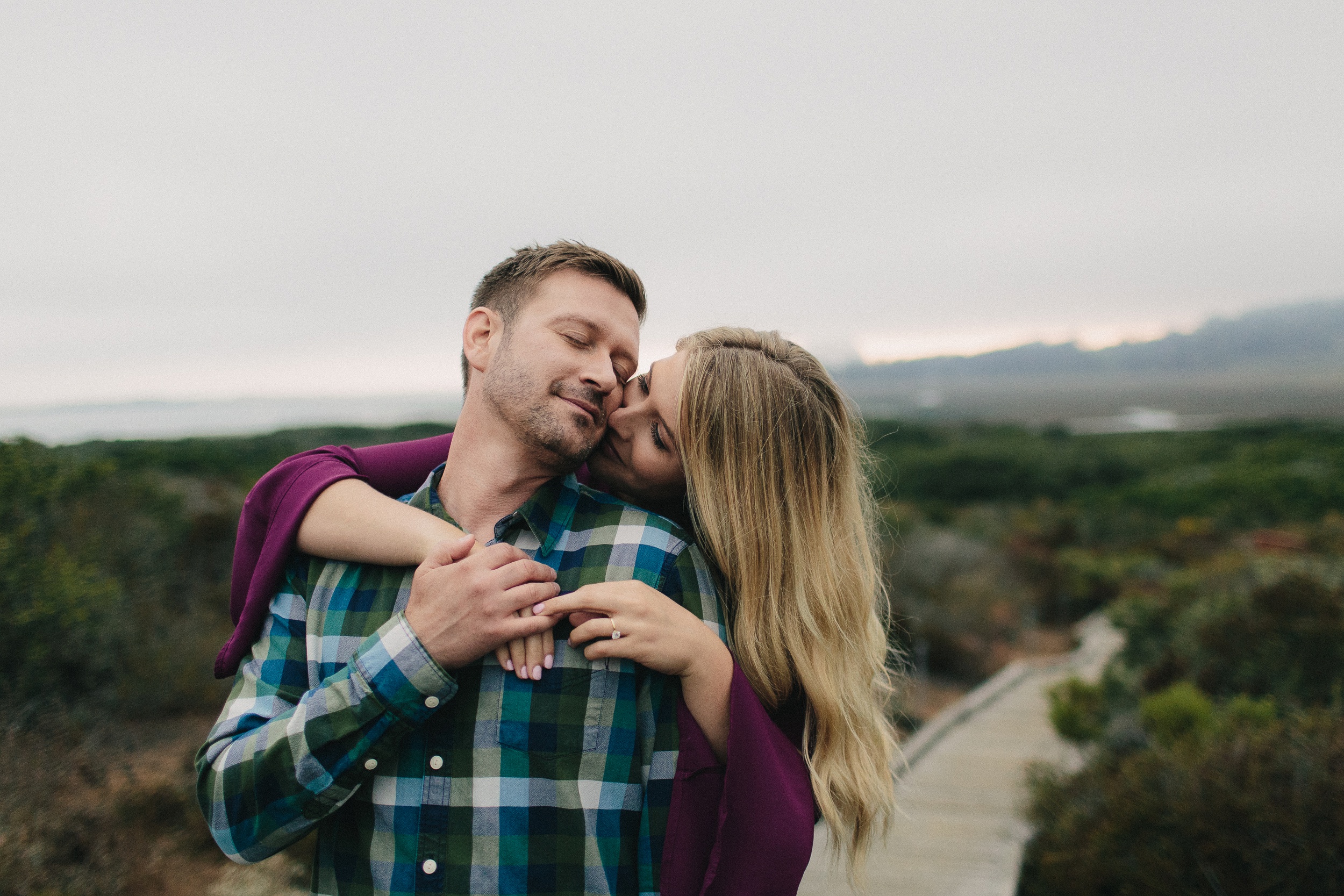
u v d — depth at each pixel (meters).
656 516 1.37
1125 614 11.58
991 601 19.56
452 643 1.10
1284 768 4.29
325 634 1.26
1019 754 8.41
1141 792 4.64
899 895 4.58
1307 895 3.66
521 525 1.31
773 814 1.19
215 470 17.53
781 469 1.43
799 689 1.46
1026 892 4.91
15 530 7.32
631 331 1.37
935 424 76.50
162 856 4.99
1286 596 7.80
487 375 1.32
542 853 1.12
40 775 5.02
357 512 1.29
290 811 1.10
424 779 1.14
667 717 1.22
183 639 8.73
